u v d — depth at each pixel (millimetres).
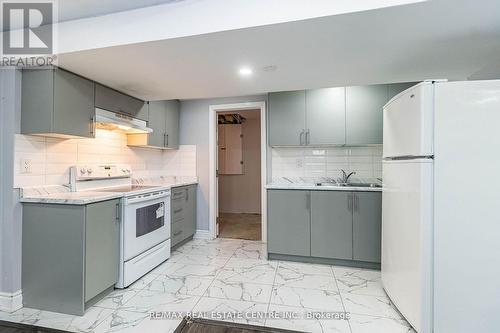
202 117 3832
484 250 1496
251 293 2156
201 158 3834
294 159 3426
